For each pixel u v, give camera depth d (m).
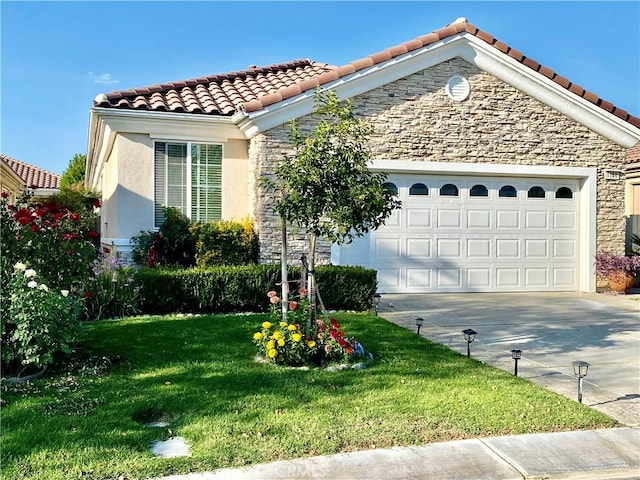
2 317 6.43
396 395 6.07
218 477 4.30
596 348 8.57
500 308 12.05
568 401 6.04
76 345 7.86
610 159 14.99
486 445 4.98
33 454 4.50
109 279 10.25
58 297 6.63
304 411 5.55
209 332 8.71
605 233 15.05
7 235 7.26
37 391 6.01
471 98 13.89
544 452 4.88
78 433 4.91
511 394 6.18
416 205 13.91
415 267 13.96
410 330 9.53
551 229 14.91
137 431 5.00
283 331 7.32
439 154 13.69
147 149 12.75
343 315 10.61
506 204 14.55
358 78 12.95
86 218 17.25
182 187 13.06
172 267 11.32
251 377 6.55
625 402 6.16
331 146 7.23
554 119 14.52
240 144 13.45
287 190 7.23
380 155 13.30
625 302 13.17
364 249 13.59
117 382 6.32
